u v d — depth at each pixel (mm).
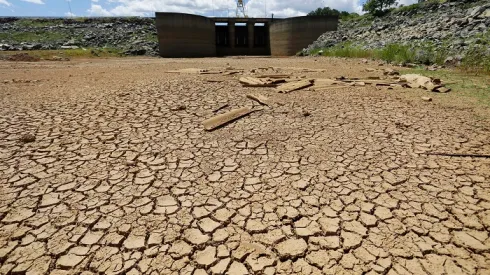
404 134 5156
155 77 12062
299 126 5691
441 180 3592
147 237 2668
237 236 2689
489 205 3082
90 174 3781
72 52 29516
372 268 2328
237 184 3574
